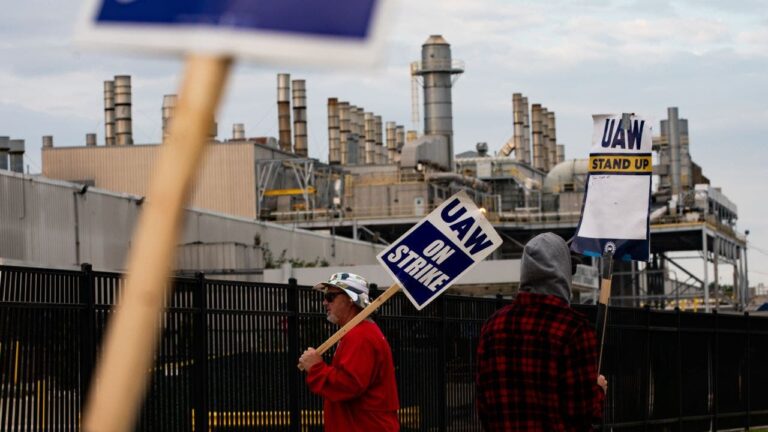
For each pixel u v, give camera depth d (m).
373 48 1.72
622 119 13.43
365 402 10.86
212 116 1.75
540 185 129.38
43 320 11.71
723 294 118.06
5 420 11.20
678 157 127.69
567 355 8.37
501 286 57.41
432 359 19.47
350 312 11.19
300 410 16.09
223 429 14.48
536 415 8.38
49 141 119.81
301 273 57.41
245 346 14.98
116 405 1.78
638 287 111.50
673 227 107.44
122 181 106.25
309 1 1.73
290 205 110.00
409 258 11.65
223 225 67.81
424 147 114.88
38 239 52.19
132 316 1.79
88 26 1.73
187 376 13.80
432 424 19.25
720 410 32.25
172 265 1.80
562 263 8.52
